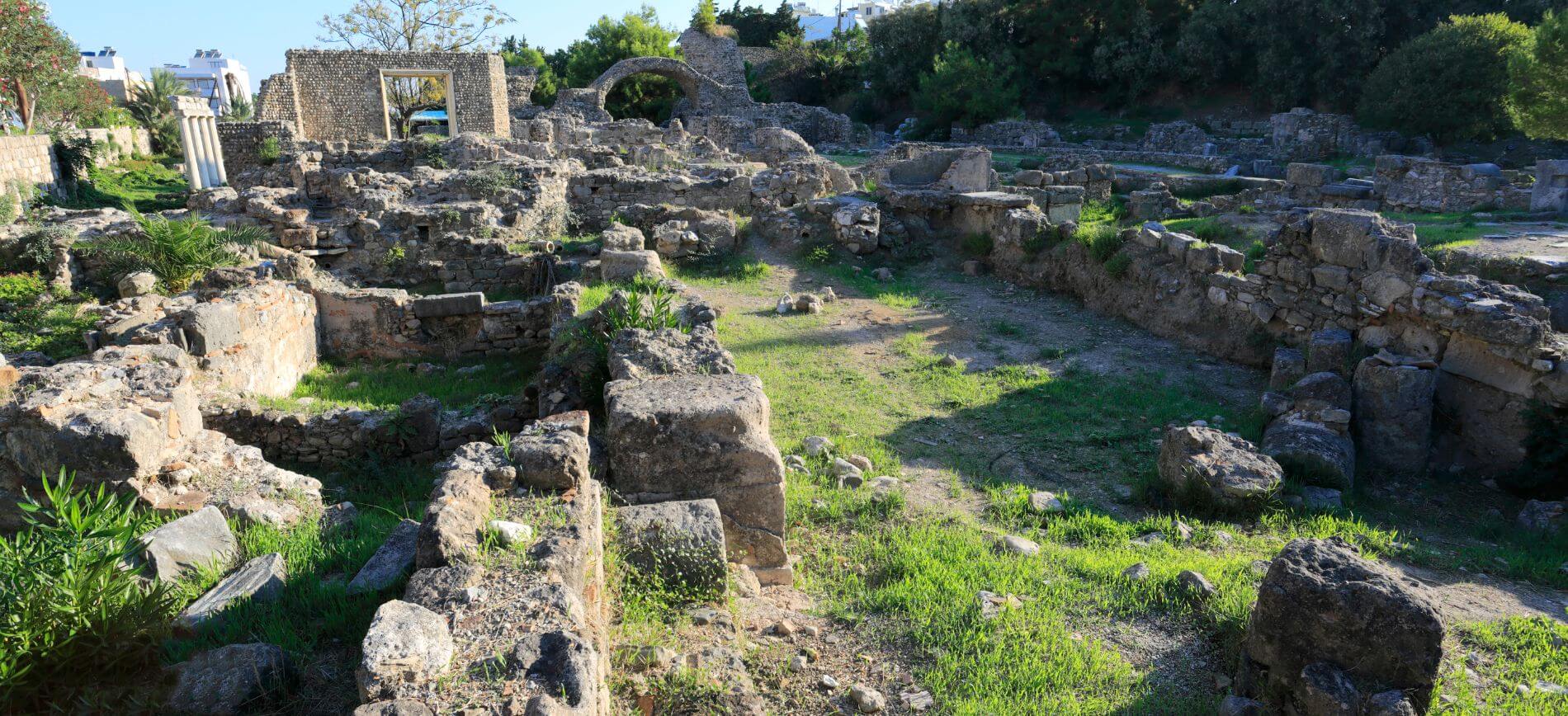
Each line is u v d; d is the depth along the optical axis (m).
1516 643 4.71
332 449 8.26
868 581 5.43
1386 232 9.30
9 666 3.15
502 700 2.80
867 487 7.00
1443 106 31.33
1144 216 19.70
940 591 5.14
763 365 10.38
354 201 18.02
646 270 12.68
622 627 4.13
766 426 5.46
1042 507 6.71
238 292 9.95
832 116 48.09
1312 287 10.10
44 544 3.54
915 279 15.16
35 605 3.31
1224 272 11.44
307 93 34.62
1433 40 31.77
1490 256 11.94
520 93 44.41
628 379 6.00
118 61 87.56
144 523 5.13
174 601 3.82
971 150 20.86
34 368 6.71
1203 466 6.78
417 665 2.89
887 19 54.41
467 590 3.35
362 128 35.50
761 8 64.25
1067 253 13.98
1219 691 4.22
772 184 19.89
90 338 10.10
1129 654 4.55
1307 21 41.50
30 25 32.84
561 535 3.87
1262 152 38.31
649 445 5.10
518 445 4.41
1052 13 50.06
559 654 2.98
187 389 6.74
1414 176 21.91
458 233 16.36
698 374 6.14
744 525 5.27
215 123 30.53
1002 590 5.20
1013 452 8.11
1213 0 46.06
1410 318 9.01
